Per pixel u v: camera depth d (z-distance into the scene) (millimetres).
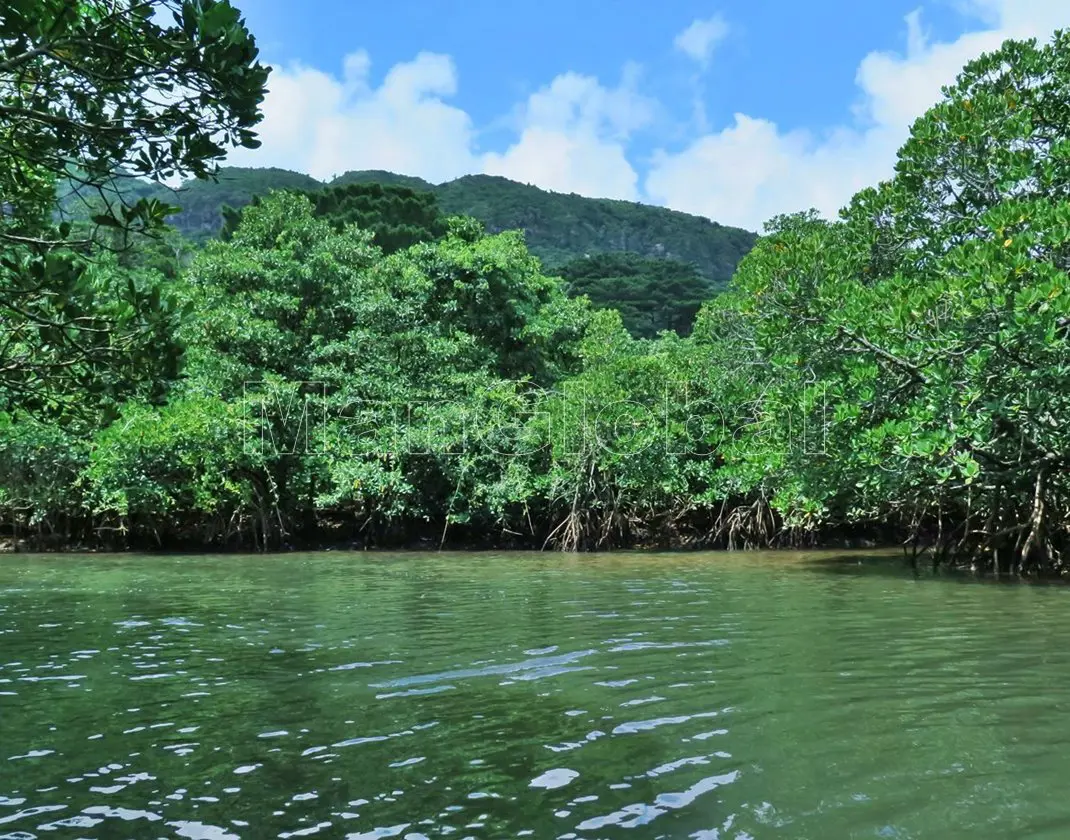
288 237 24984
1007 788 3514
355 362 22734
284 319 23203
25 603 10461
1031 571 12469
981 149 13352
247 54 4023
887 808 3346
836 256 13625
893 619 8203
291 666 6367
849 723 4527
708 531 22016
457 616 8930
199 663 6531
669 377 21484
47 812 3529
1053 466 12133
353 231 26281
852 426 12227
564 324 27203
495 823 3330
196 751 4289
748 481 17000
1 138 4227
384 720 4809
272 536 21406
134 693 5551
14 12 3705
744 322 21188
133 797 3682
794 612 8820
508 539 22578
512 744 4312
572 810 3439
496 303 26547
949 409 10797
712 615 8695
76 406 5047
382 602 10289
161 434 19438
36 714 5043
